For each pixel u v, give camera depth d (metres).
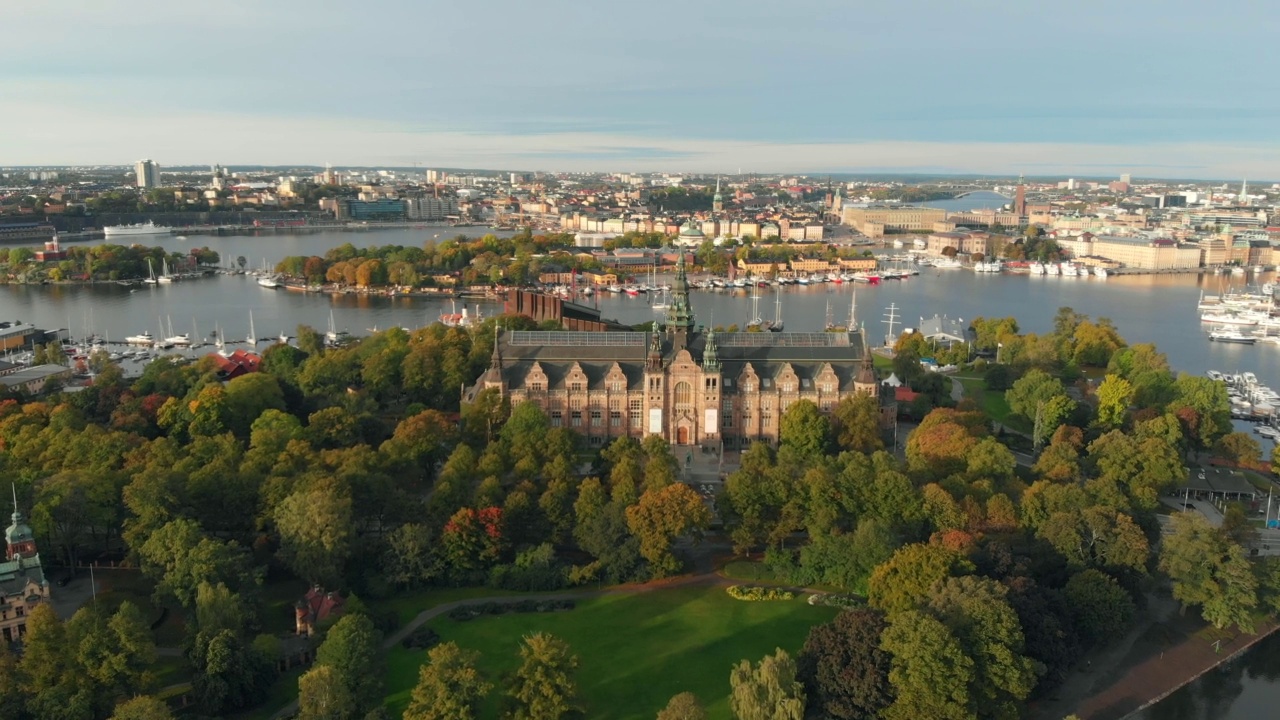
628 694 171.75
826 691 164.50
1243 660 198.25
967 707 158.62
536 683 152.88
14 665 157.00
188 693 165.25
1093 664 190.88
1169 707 180.25
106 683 157.25
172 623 189.00
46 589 182.38
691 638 191.62
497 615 199.62
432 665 152.38
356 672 161.88
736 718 158.75
